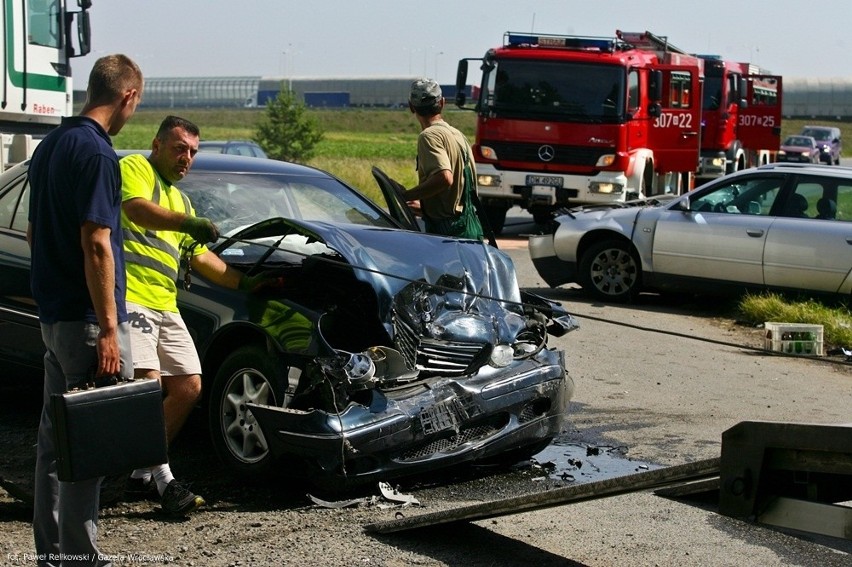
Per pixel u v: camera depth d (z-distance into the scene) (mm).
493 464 6812
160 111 170375
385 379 5988
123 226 5629
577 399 8641
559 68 19781
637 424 7883
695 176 27484
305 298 6254
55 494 4633
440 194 8109
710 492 4922
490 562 5062
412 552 5164
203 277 6441
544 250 14117
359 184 32188
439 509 5824
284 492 6055
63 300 4438
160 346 5738
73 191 4359
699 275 13273
